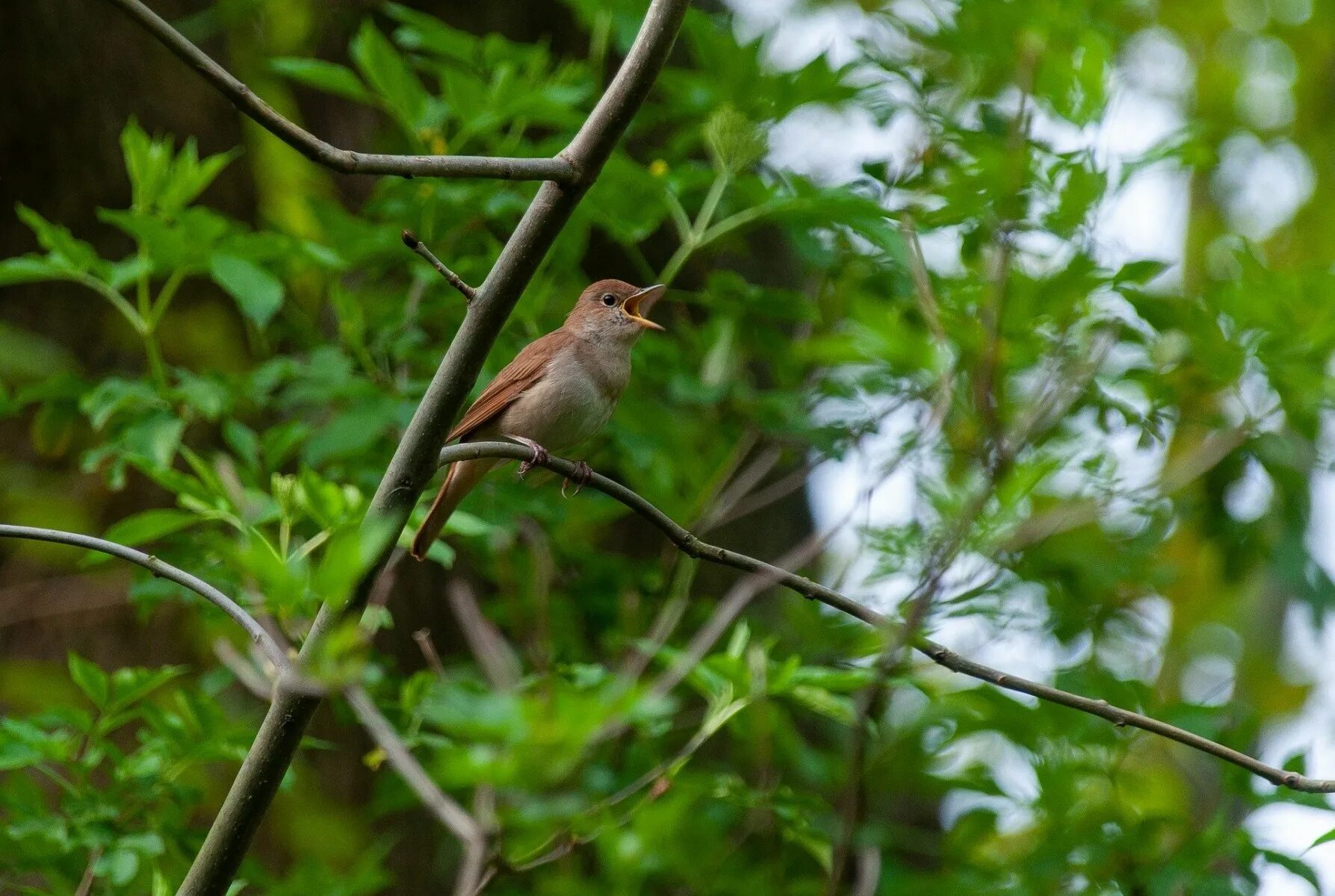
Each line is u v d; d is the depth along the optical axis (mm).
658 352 11820
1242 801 10414
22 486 12258
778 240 15539
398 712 9883
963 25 10227
